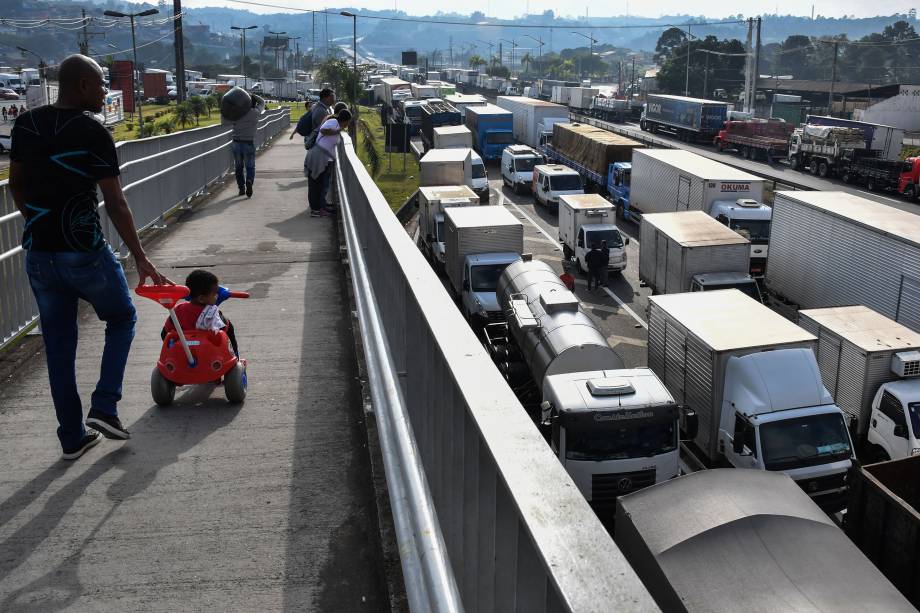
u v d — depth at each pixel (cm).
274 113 3462
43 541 326
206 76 16688
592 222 2780
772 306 2373
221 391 498
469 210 2428
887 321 1506
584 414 1195
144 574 304
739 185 2764
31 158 347
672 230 2255
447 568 228
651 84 13038
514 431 154
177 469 391
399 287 368
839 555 638
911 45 18938
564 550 116
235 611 283
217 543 326
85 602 287
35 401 479
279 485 375
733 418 1309
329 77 8050
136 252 382
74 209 354
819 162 5006
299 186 1631
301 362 556
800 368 1300
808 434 1246
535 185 4112
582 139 4453
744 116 6806
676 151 3484
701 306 1563
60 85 355
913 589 866
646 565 671
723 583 619
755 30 7425
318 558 316
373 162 4228
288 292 763
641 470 1198
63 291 370
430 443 281
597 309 2356
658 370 1595
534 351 1542
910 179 4166
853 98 8975
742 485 729
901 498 947
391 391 328
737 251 2105
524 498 129
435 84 11975
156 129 5781
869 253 1866
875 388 1393
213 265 888
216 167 1662
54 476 382
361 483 378
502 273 1956
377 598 291
